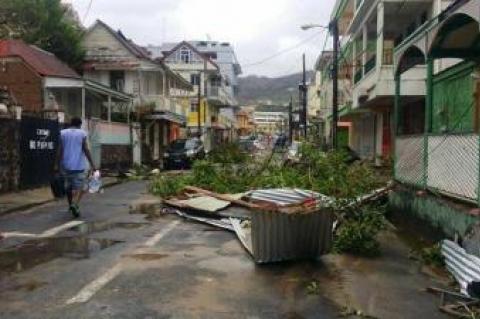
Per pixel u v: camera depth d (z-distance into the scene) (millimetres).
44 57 29844
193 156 35375
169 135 51000
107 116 34156
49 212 13352
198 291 6652
